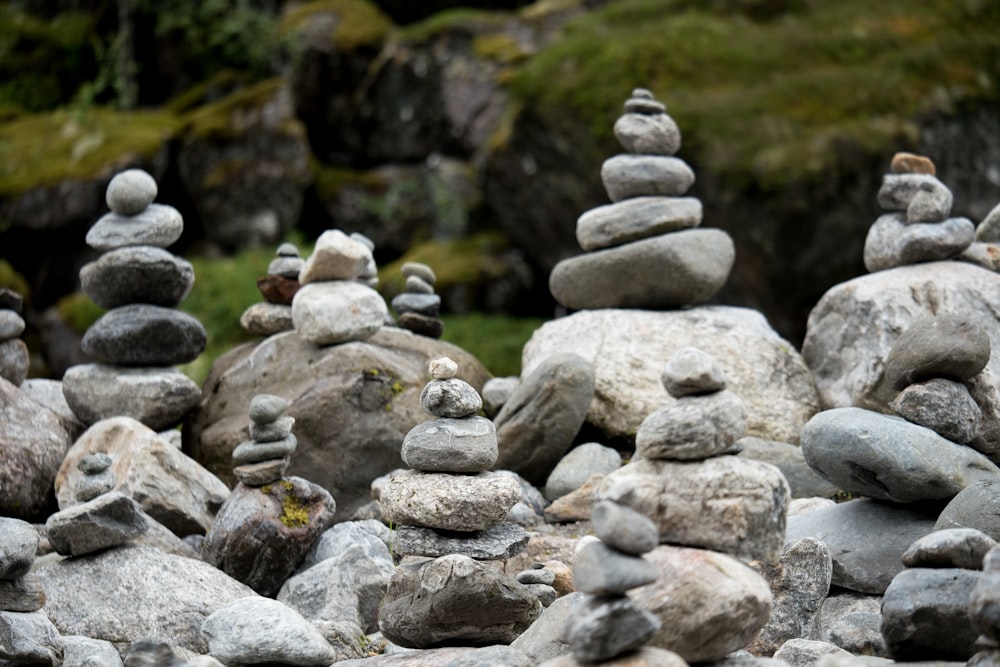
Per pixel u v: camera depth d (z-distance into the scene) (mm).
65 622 4391
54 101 14727
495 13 14578
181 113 14109
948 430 4949
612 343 6348
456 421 4410
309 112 14289
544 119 11820
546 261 12664
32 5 15414
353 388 5875
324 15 14438
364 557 4707
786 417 6211
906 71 11469
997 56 11828
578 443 6312
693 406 3477
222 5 14477
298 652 3824
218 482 5535
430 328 6801
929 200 6273
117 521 4617
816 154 10633
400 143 13906
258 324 6500
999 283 6094
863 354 6199
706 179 10789
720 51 11750
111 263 5965
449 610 3926
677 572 3334
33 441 5691
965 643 3508
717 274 6578
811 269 10719
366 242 6781
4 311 6145
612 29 12438
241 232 13117
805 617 4211
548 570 4578
